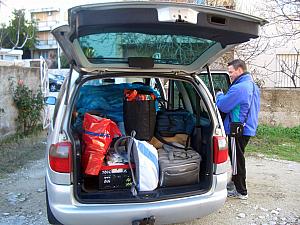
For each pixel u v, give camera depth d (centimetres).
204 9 259
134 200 302
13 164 629
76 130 341
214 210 328
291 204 448
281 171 595
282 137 846
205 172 340
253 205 444
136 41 318
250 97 425
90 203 296
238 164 444
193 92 396
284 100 919
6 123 826
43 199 465
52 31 279
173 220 313
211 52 339
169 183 328
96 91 393
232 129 429
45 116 991
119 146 337
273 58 1067
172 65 349
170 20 250
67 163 297
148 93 373
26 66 984
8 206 443
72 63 326
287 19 896
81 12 242
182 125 380
